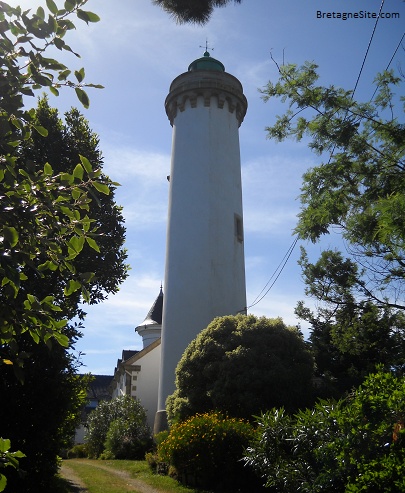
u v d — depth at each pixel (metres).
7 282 4.16
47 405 10.33
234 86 26.45
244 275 24.55
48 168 4.39
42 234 4.40
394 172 9.57
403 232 7.80
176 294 23.27
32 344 9.84
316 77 10.12
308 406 15.81
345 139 9.77
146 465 18.02
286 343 17.14
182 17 8.00
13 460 3.91
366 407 6.86
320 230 10.32
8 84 4.11
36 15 3.92
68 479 15.43
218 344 17.53
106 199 12.34
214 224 23.97
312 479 7.65
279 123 10.49
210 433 13.32
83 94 4.33
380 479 6.16
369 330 16.39
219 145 25.33
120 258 12.57
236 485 12.77
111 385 43.88
